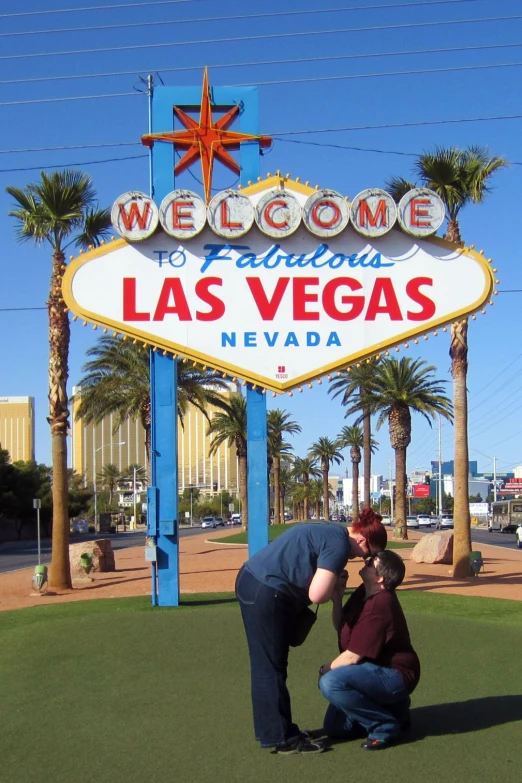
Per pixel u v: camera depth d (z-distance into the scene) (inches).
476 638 353.7
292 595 209.8
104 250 539.5
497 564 1064.2
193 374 1344.7
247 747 222.4
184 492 6028.5
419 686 282.2
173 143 587.8
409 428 1748.3
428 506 5428.2
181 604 566.3
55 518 794.2
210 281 540.1
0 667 325.4
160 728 241.3
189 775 203.8
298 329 538.6
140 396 1326.3
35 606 618.2
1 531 2859.3
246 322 539.5
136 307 538.3
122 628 378.9
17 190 791.7
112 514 4746.6
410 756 212.8
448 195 848.9
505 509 2920.8
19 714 260.1
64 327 804.0
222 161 602.9
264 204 536.4
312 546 208.8
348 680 214.4
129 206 536.4
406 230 534.9
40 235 789.2
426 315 537.0
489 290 536.7
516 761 208.2
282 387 537.3
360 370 1685.5
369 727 220.2
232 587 716.7
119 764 212.5
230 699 270.7
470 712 250.4
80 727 244.7
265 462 553.0
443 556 1059.9
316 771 203.8
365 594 225.3
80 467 6358.3
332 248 542.3
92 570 971.9
